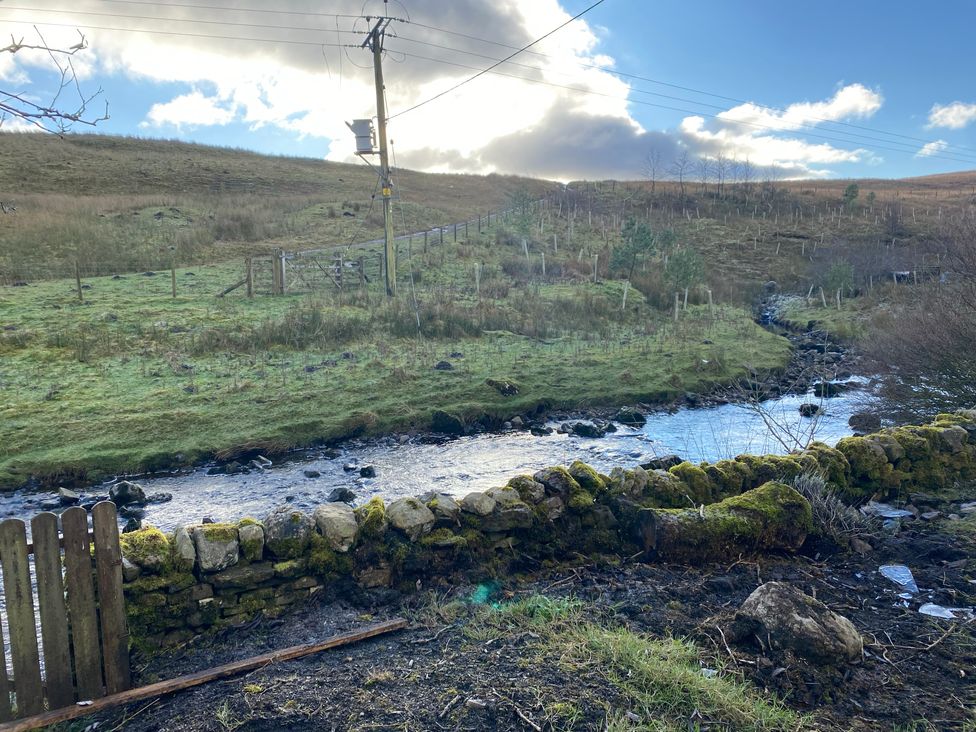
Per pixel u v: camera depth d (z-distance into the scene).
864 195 66.19
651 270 29.86
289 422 11.74
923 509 6.22
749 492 5.50
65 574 3.65
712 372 16.17
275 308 18.98
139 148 61.56
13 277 21.56
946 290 11.83
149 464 10.27
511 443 11.71
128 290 20.16
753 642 3.80
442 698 3.34
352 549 4.64
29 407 11.66
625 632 3.90
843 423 12.12
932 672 3.62
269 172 58.28
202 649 4.02
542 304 22.19
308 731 3.13
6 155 49.06
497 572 4.92
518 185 69.88
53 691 3.49
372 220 37.41
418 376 14.29
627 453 10.92
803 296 30.55
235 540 4.27
